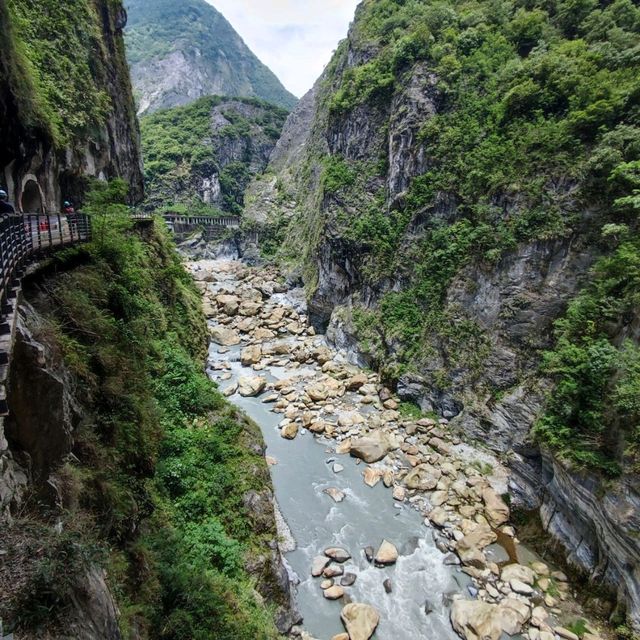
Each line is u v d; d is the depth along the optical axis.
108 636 5.64
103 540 7.24
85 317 9.95
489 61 25.42
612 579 12.27
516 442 18.00
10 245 7.26
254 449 14.80
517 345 19.28
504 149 21.38
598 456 12.65
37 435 6.29
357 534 15.24
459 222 23.23
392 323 26.08
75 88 22.98
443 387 21.89
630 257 14.37
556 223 18.25
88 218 13.99
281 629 11.14
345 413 22.89
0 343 5.53
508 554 14.65
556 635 11.76
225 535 11.47
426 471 18.19
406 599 12.88
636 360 12.57
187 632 8.07
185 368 16.83
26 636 4.25
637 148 16.00
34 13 20.75
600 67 19.70
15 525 4.93
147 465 10.59
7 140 14.29
